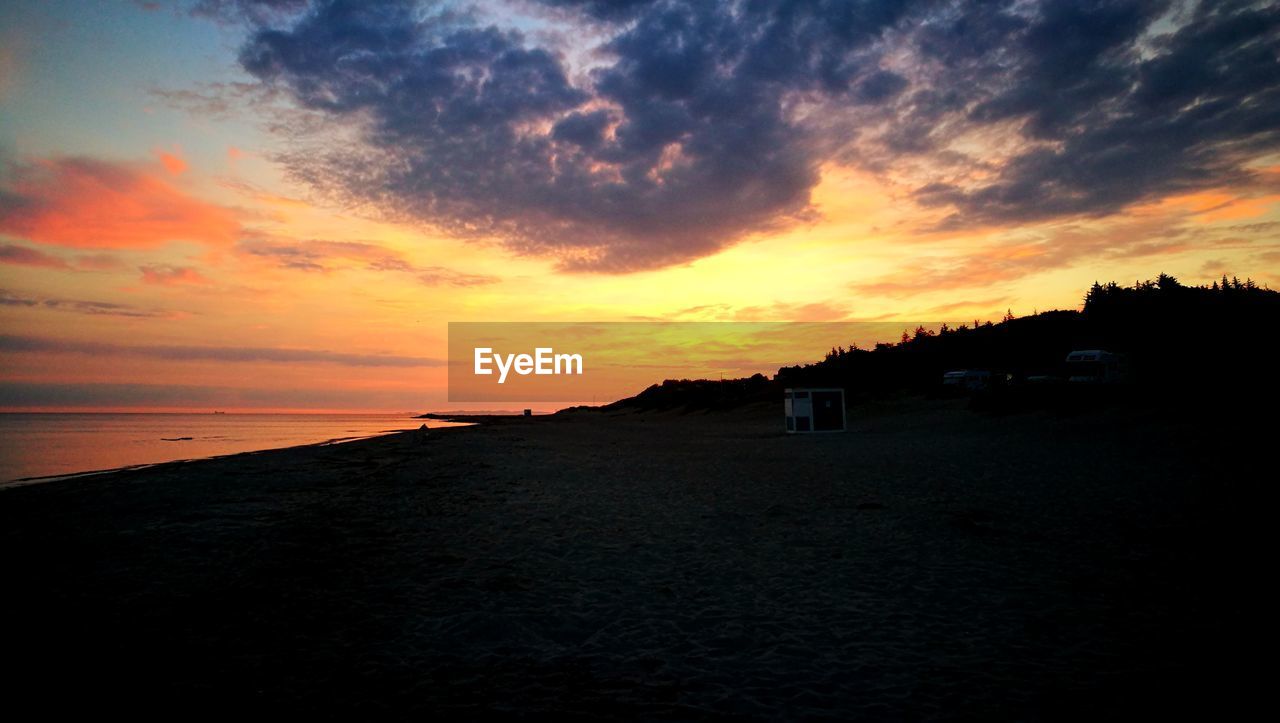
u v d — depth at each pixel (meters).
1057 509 10.69
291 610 6.43
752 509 11.88
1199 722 3.96
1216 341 29.64
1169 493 11.33
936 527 9.75
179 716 4.21
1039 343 48.44
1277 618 5.64
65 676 4.86
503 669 4.99
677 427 48.22
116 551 8.95
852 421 36.75
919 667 4.88
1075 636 5.43
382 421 114.31
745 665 5.00
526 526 10.66
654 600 6.71
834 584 7.14
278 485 15.94
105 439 45.69
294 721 4.15
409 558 8.53
